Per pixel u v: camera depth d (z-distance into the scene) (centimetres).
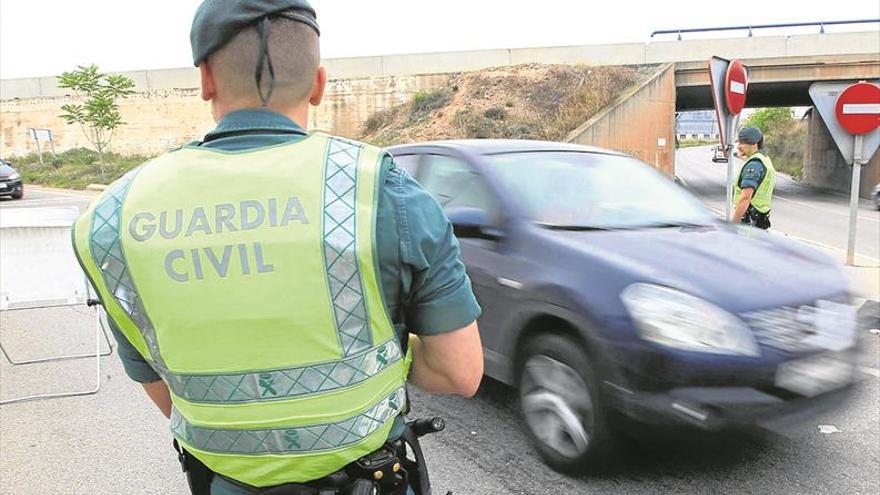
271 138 112
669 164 2697
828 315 270
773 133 4769
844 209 2027
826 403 264
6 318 643
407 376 129
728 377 246
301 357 105
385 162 112
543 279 301
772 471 300
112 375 466
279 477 113
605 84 2578
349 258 103
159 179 110
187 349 107
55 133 3366
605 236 319
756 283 272
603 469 291
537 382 311
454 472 308
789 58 2536
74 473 323
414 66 3011
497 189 353
